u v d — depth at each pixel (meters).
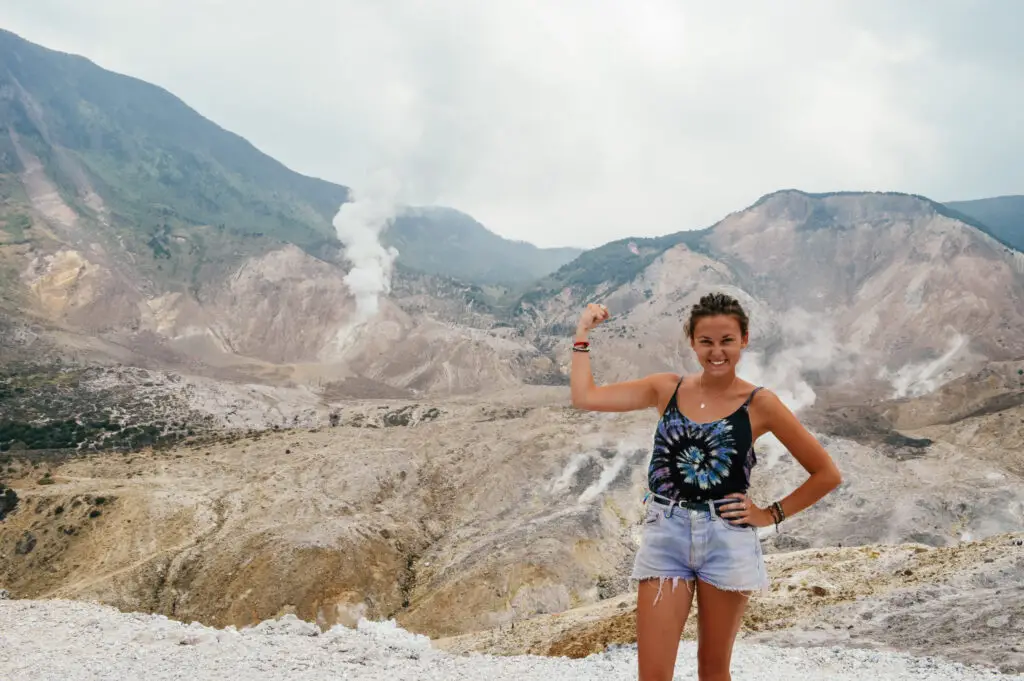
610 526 124.50
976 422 199.38
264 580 106.12
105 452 181.75
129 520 125.06
